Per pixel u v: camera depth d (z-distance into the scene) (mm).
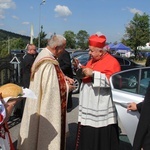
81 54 11031
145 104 2543
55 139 3178
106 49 3463
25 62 6203
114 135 3461
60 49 3328
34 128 3203
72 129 5379
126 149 4305
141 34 40375
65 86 3338
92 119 3371
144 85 3604
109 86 3361
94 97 3363
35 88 3197
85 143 3441
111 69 3391
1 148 2336
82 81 3506
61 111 3332
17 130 5262
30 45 6320
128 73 3590
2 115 2264
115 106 3434
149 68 3717
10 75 5855
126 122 3338
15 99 2400
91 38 3410
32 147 3223
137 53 41312
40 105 3197
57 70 3281
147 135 2527
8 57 6172
